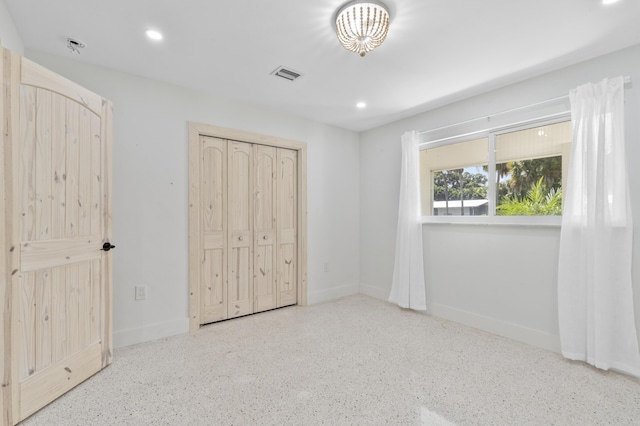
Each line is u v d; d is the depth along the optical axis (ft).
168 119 8.59
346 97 9.53
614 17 5.57
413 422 5.00
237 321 9.80
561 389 5.97
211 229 9.59
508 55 6.97
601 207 6.56
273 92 9.18
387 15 5.34
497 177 9.03
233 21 5.77
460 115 9.75
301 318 10.11
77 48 6.75
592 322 6.73
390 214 12.12
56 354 5.67
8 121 4.97
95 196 6.61
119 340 7.79
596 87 6.74
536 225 7.95
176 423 4.98
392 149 12.06
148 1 5.20
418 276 10.52
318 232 12.09
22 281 5.16
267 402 5.53
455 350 7.70
